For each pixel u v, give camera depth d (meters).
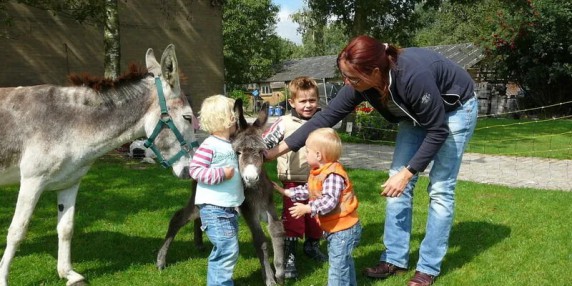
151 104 3.97
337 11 20.66
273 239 3.84
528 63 26.30
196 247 4.90
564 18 23.95
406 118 3.93
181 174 3.99
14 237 3.68
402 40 22.36
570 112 26.19
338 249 3.45
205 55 20.75
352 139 15.30
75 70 17.39
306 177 4.39
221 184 3.57
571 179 9.26
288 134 4.33
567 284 4.05
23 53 16.33
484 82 30.42
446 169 3.89
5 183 3.90
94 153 3.90
